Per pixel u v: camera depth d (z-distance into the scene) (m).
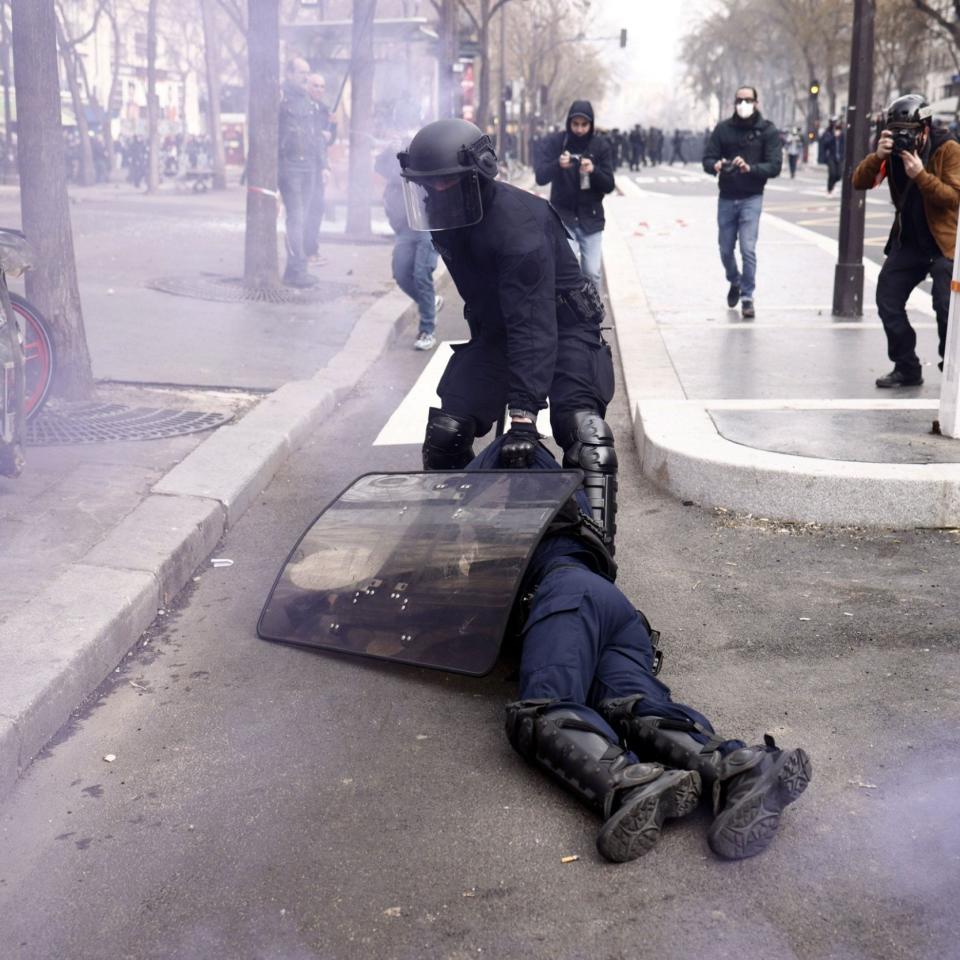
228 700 3.59
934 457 5.30
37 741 3.26
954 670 3.68
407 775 3.12
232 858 2.76
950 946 2.37
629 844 2.63
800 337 9.19
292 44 20.08
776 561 4.71
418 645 3.67
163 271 12.48
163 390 7.40
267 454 5.96
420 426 7.08
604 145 10.28
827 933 2.41
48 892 2.65
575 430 4.06
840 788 2.98
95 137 40.69
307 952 2.40
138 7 62.19
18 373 4.95
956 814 2.84
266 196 11.34
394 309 10.59
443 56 23.84
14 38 6.39
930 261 6.95
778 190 35.66
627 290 12.04
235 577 4.67
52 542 4.55
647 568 4.66
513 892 2.59
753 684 3.61
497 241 3.82
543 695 3.01
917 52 58.66
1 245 4.75
